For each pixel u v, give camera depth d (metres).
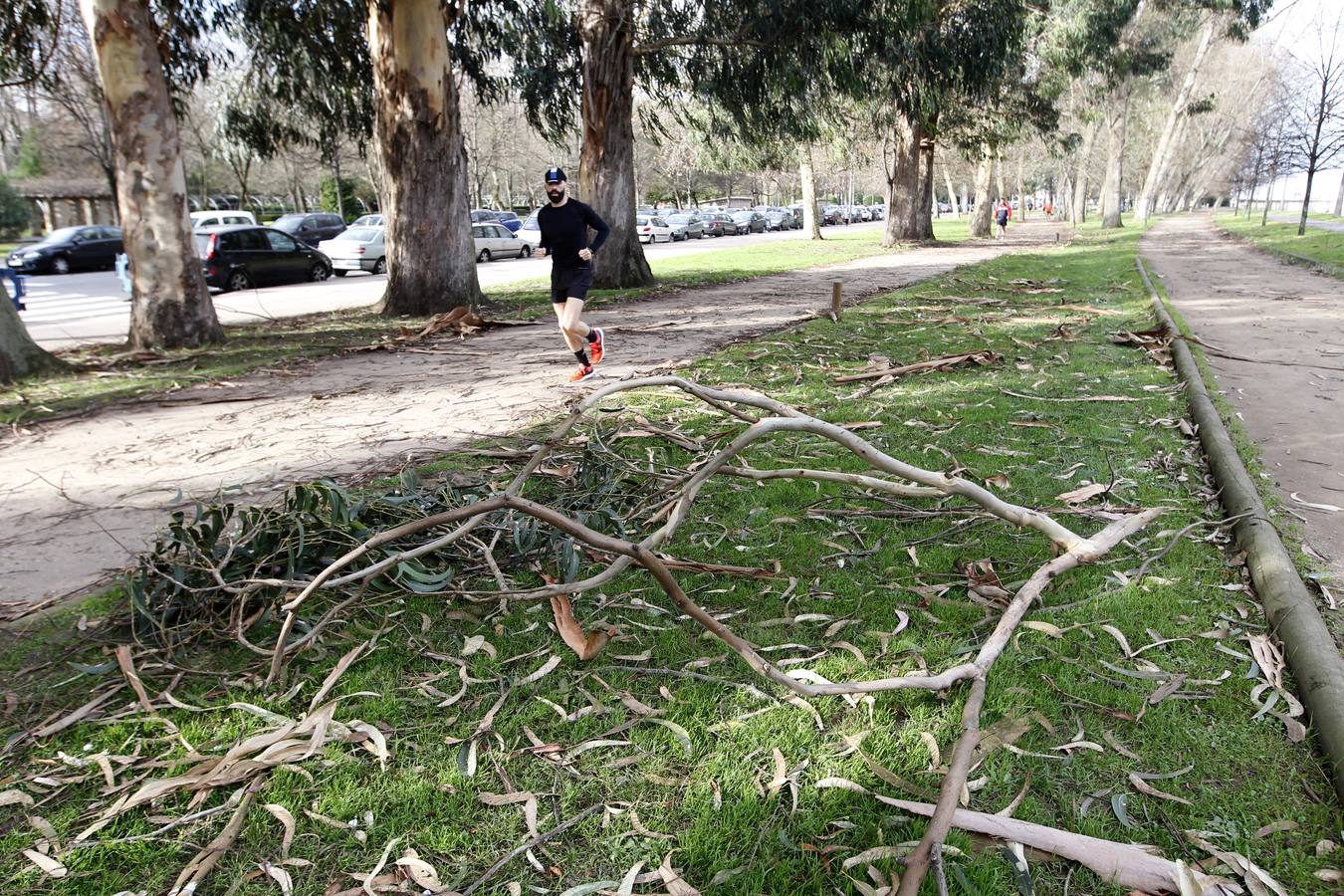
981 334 10.53
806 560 4.01
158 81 10.67
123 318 16.70
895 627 3.39
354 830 2.37
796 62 17.25
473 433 6.25
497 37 16.88
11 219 46.50
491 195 71.44
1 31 13.36
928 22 18.06
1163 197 89.38
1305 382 7.77
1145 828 2.35
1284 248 26.59
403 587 3.54
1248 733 2.73
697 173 69.19
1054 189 90.56
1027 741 2.72
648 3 16.94
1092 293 15.20
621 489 4.80
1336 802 2.43
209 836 2.37
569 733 2.79
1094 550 3.50
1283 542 4.06
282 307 17.20
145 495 5.10
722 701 2.95
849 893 2.15
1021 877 2.15
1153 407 6.71
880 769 2.53
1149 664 3.12
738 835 2.34
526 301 15.92
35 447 6.25
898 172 33.78
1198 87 54.12
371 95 16.59
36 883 2.20
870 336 10.56
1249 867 2.18
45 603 3.64
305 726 2.75
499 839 2.34
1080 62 27.42
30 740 2.77
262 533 3.60
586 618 3.49
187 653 3.29
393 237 14.07
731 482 5.00
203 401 7.75
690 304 14.87
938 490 3.44
